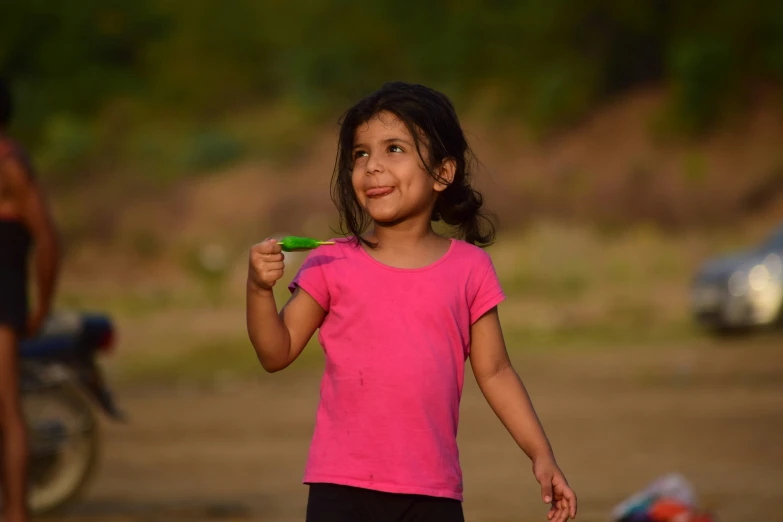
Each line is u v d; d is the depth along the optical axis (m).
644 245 73.31
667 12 113.44
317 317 8.77
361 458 8.40
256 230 100.25
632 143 103.44
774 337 44.06
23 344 18.58
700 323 45.44
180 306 64.44
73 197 112.25
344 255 8.80
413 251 8.88
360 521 8.38
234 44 136.50
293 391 36.53
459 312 8.73
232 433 27.88
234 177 109.06
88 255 99.19
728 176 95.69
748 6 107.44
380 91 9.02
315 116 121.12
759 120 100.94
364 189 8.84
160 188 109.44
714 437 25.34
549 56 119.12
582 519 17.17
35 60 140.12
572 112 109.50
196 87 132.75
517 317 53.38
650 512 15.21
